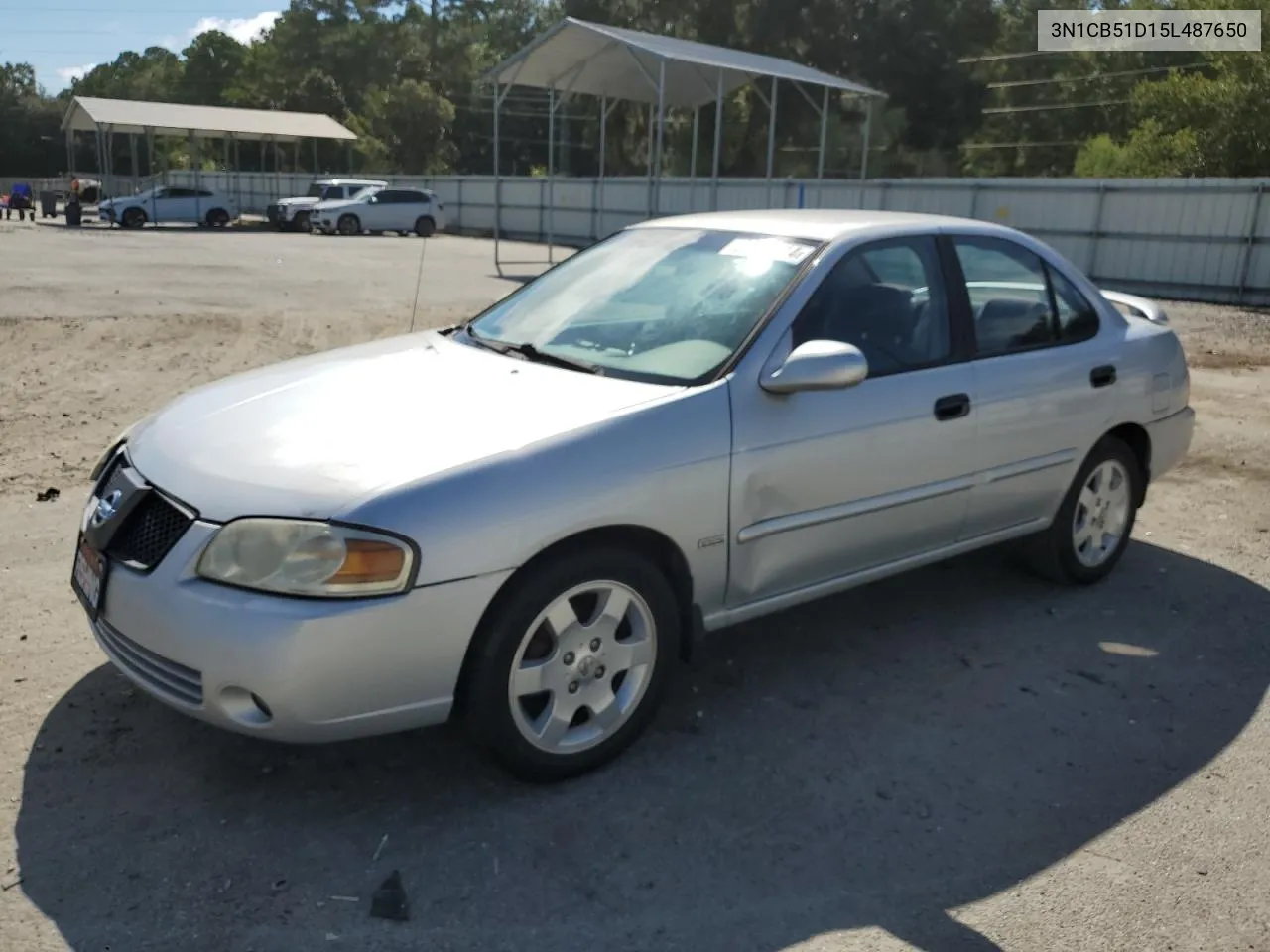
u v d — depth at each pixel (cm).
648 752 356
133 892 279
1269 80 2992
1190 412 549
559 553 320
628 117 5350
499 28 7531
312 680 285
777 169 5084
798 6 4791
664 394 353
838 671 420
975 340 441
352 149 6644
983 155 5888
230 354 1099
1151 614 486
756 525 365
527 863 296
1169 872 302
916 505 416
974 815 327
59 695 376
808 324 386
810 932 274
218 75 9906
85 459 677
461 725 321
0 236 2978
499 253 2845
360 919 272
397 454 312
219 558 292
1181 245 2133
